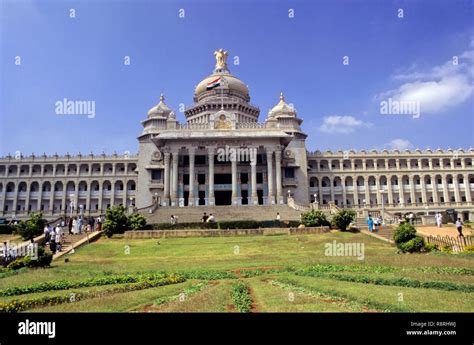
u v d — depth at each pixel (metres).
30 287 18.81
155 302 15.44
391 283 17.89
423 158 100.00
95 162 99.81
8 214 95.56
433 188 98.62
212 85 91.25
